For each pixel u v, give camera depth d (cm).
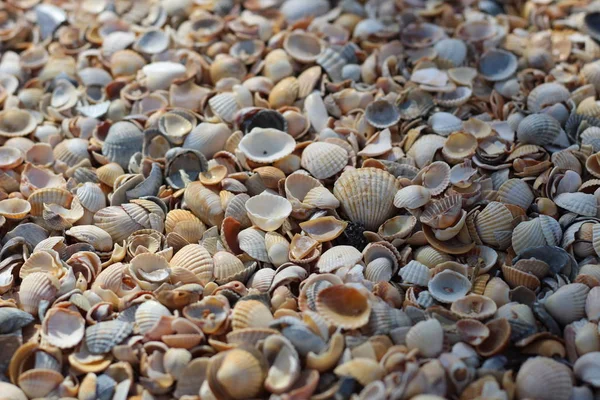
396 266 65
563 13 84
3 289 64
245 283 65
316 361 59
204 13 83
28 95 77
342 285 62
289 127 73
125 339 61
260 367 59
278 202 68
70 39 82
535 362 59
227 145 72
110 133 73
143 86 77
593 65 77
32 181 71
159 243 67
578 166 70
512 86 76
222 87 76
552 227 66
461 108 75
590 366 60
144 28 83
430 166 69
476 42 80
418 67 78
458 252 66
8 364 61
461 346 60
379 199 68
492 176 70
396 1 85
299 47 80
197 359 60
